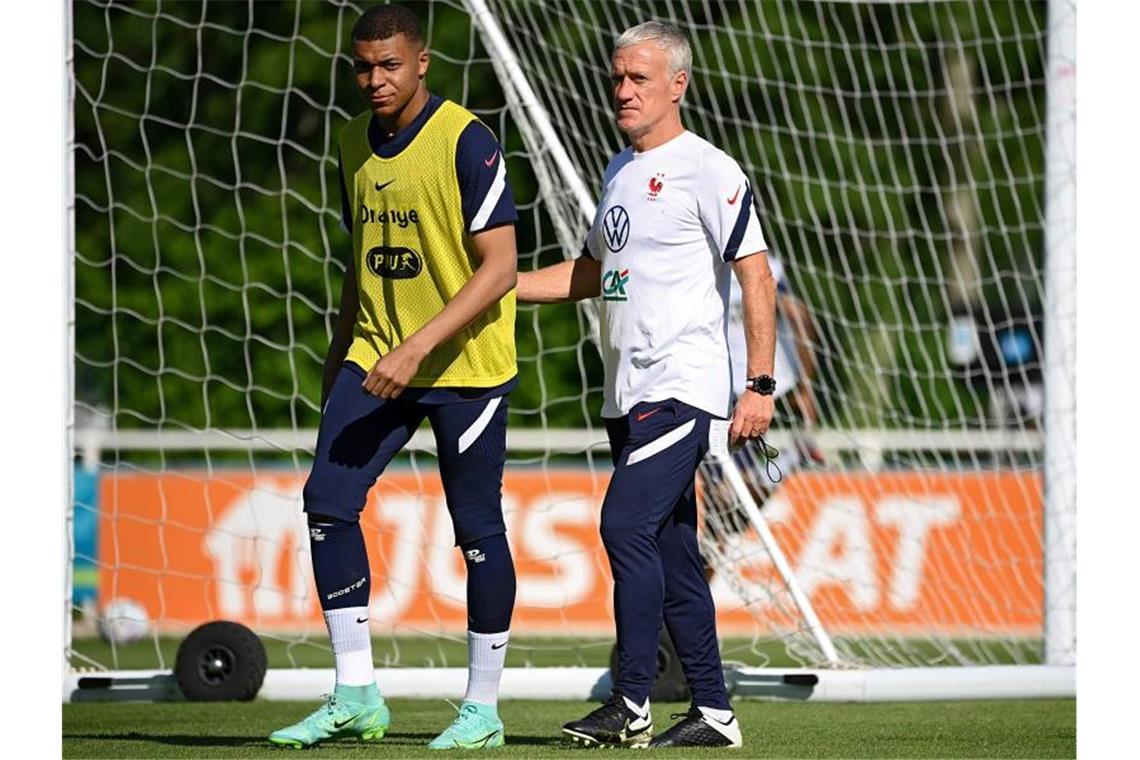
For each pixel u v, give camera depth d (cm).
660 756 1728
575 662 3191
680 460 1764
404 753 1736
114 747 1855
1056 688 2634
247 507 3928
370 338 1802
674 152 1789
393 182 1766
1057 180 2967
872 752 1858
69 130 2645
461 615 3853
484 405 1784
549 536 3838
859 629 3541
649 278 1781
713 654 1830
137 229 5325
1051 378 2964
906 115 5309
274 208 5331
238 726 2162
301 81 5362
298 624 3906
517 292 1903
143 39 5412
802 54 5184
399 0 5128
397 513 3847
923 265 5228
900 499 3588
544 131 2556
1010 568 3625
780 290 3441
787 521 3494
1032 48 5366
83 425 5184
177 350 5200
